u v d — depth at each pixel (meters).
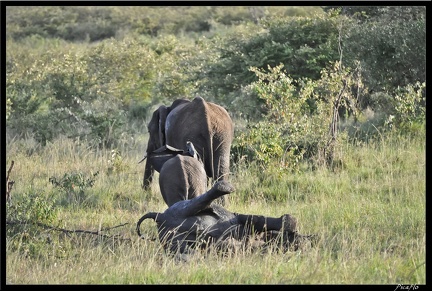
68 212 13.59
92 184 14.98
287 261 10.14
